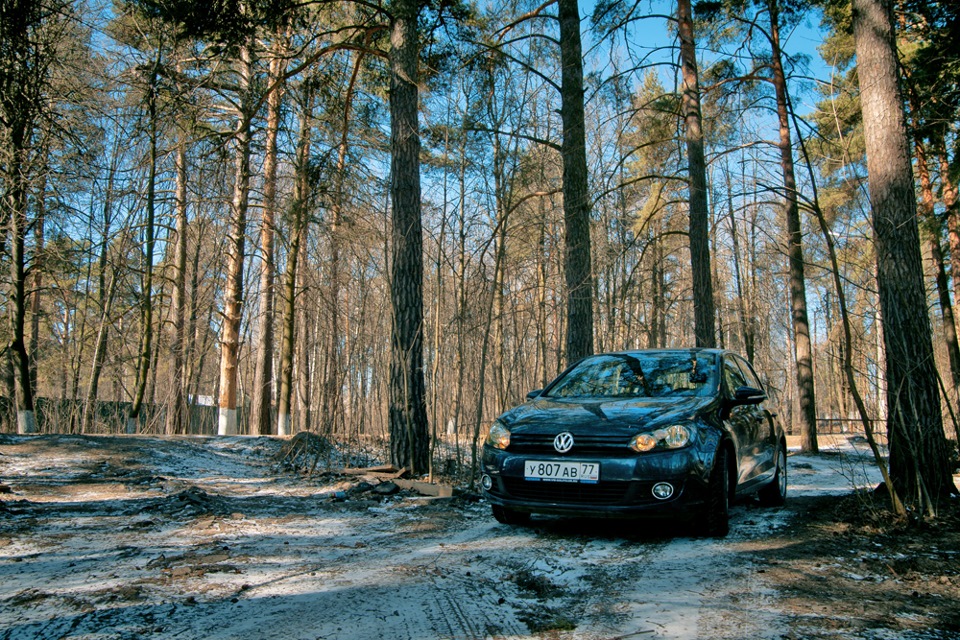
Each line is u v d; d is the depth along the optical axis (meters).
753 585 3.53
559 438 4.74
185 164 16.19
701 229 12.12
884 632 2.80
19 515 5.23
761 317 27.92
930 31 12.67
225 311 19.55
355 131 15.64
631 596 3.35
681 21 12.44
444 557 4.21
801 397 15.56
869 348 6.77
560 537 4.87
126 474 7.87
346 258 13.80
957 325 17.84
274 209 17.38
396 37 9.23
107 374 24.91
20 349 13.78
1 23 9.77
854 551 4.29
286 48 14.60
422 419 8.53
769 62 15.41
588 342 10.58
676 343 33.97
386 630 2.82
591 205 10.90
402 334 8.62
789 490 8.03
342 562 4.05
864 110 6.01
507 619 2.99
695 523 4.73
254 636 2.73
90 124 13.68
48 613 2.97
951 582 3.54
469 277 9.99
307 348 18.38
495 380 12.90
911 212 5.71
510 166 8.11
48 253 14.97
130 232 17.92
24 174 12.26
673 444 4.57
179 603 3.15
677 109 13.99
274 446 11.98
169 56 13.88
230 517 5.43
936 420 5.55
